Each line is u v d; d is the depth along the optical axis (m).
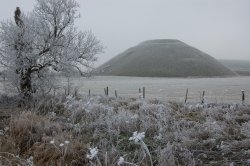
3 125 9.70
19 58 15.66
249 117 11.91
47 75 16.59
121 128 9.93
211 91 48.69
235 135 8.98
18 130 8.66
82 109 12.23
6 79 16.30
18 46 15.98
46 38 16.27
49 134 9.02
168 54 150.12
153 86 65.75
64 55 16.48
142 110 13.34
